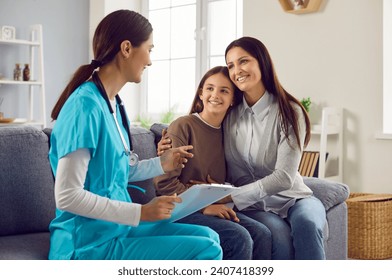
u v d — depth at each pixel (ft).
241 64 7.56
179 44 18.43
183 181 7.61
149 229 6.23
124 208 5.59
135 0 19.40
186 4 18.19
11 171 6.95
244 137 7.79
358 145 13.69
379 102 13.34
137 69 6.09
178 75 18.48
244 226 7.28
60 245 5.73
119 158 5.90
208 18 17.53
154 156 8.55
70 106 5.63
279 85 7.69
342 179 13.92
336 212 8.71
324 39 14.12
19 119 17.07
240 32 16.87
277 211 7.92
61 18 18.99
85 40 19.56
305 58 14.44
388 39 13.33
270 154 7.68
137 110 19.45
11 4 17.95
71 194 5.40
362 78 13.57
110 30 5.98
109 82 6.06
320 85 14.23
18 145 7.09
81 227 5.63
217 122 7.84
